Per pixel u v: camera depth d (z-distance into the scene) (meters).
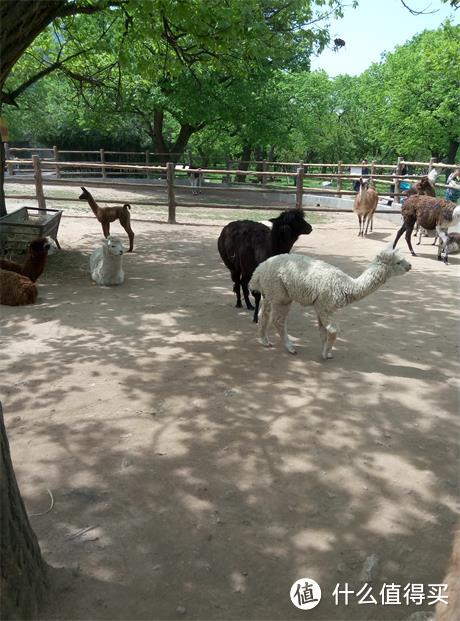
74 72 11.80
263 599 2.30
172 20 6.78
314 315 6.35
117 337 5.41
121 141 26.98
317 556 2.54
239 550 2.57
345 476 3.15
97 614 2.18
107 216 9.54
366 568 2.44
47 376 4.44
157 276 8.13
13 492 2.03
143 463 3.25
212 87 19.69
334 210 12.83
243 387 4.30
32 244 7.11
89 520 2.76
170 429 3.64
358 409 3.96
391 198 16.03
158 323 5.89
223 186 21.59
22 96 26.02
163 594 2.31
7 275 6.41
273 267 4.78
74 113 23.67
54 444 3.44
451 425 3.77
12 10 2.05
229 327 5.80
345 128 40.66
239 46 7.29
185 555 2.54
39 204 13.12
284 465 3.25
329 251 10.38
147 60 8.34
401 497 2.98
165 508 2.86
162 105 20.03
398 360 4.95
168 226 12.89
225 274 8.36
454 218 9.05
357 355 5.05
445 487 3.07
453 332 5.79
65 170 25.84
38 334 5.47
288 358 4.95
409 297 7.16
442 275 8.44
